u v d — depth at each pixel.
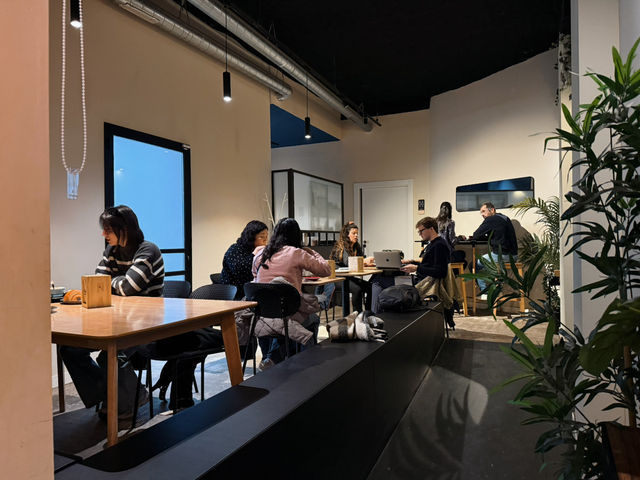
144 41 4.49
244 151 6.13
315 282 3.71
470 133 7.52
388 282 4.96
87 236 3.84
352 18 5.50
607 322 0.89
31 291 0.66
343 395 1.81
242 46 6.11
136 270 2.55
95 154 3.92
